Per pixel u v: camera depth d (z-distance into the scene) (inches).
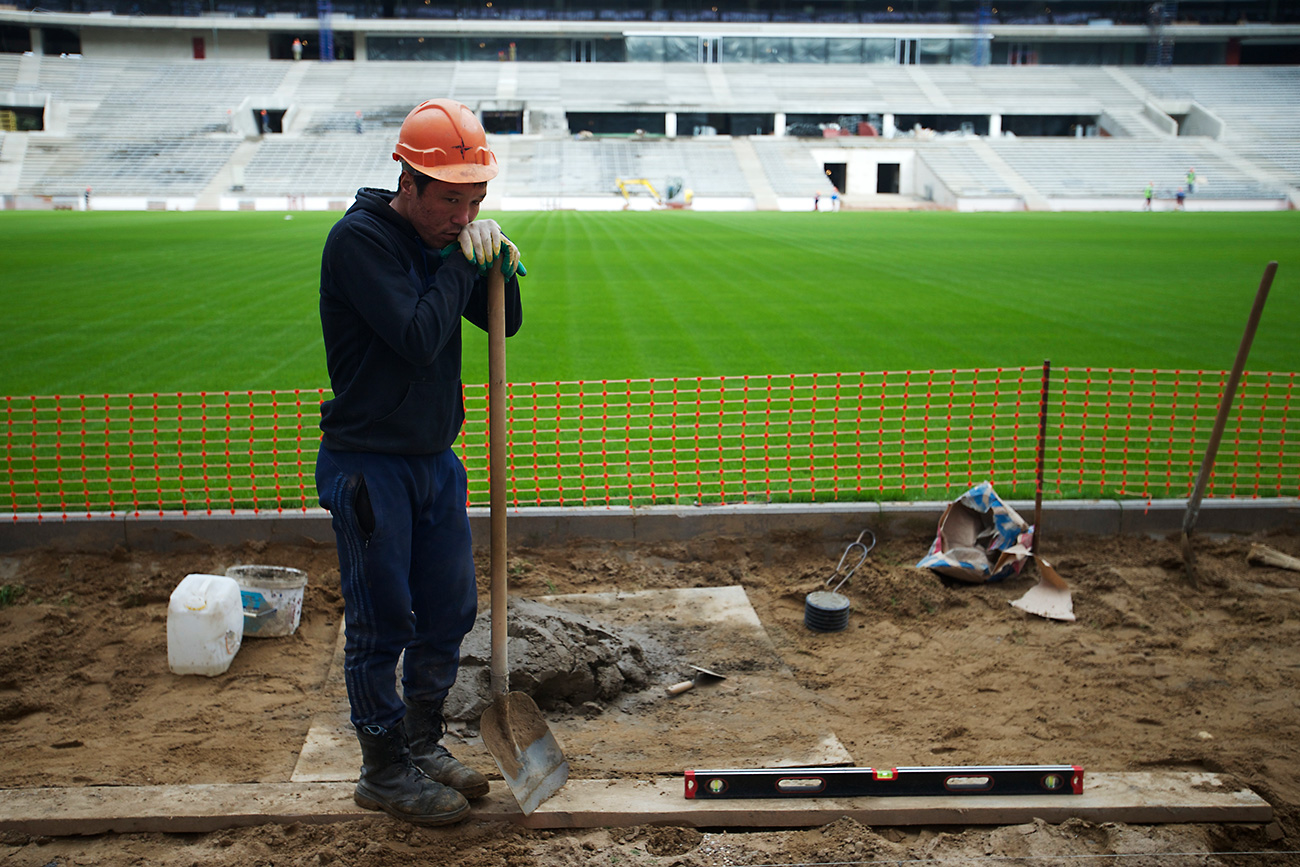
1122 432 292.0
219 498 226.1
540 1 2687.0
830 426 295.0
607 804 115.8
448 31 2549.2
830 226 1327.5
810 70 2598.4
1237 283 669.9
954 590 188.9
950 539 200.8
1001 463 260.1
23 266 751.1
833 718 141.8
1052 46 2768.2
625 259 824.9
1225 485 242.1
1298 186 2006.6
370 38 2628.0
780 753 130.6
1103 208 1958.7
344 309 104.7
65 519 196.9
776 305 553.3
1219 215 1649.9
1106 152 2213.3
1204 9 2709.2
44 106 2194.9
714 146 2260.1
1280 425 300.5
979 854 109.3
